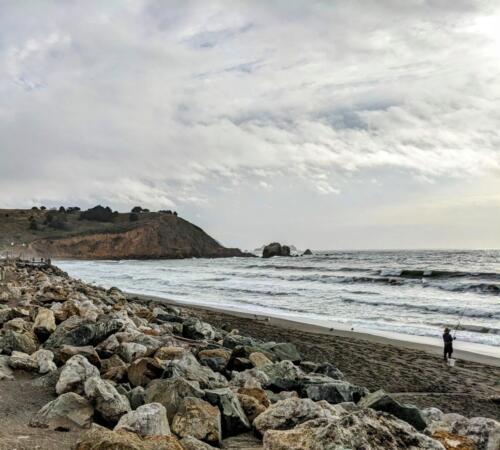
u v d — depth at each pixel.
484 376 14.69
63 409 5.91
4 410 6.21
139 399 6.70
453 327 24.47
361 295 39.62
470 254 163.12
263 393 7.78
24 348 9.55
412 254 168.50
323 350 18.23
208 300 37.16
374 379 14.12
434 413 7.99
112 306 20.47
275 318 27.17
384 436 4.76
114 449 4.49
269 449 4.92
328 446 4.59
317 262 109.81
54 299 18.95
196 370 8.64
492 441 6.06
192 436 5.71
